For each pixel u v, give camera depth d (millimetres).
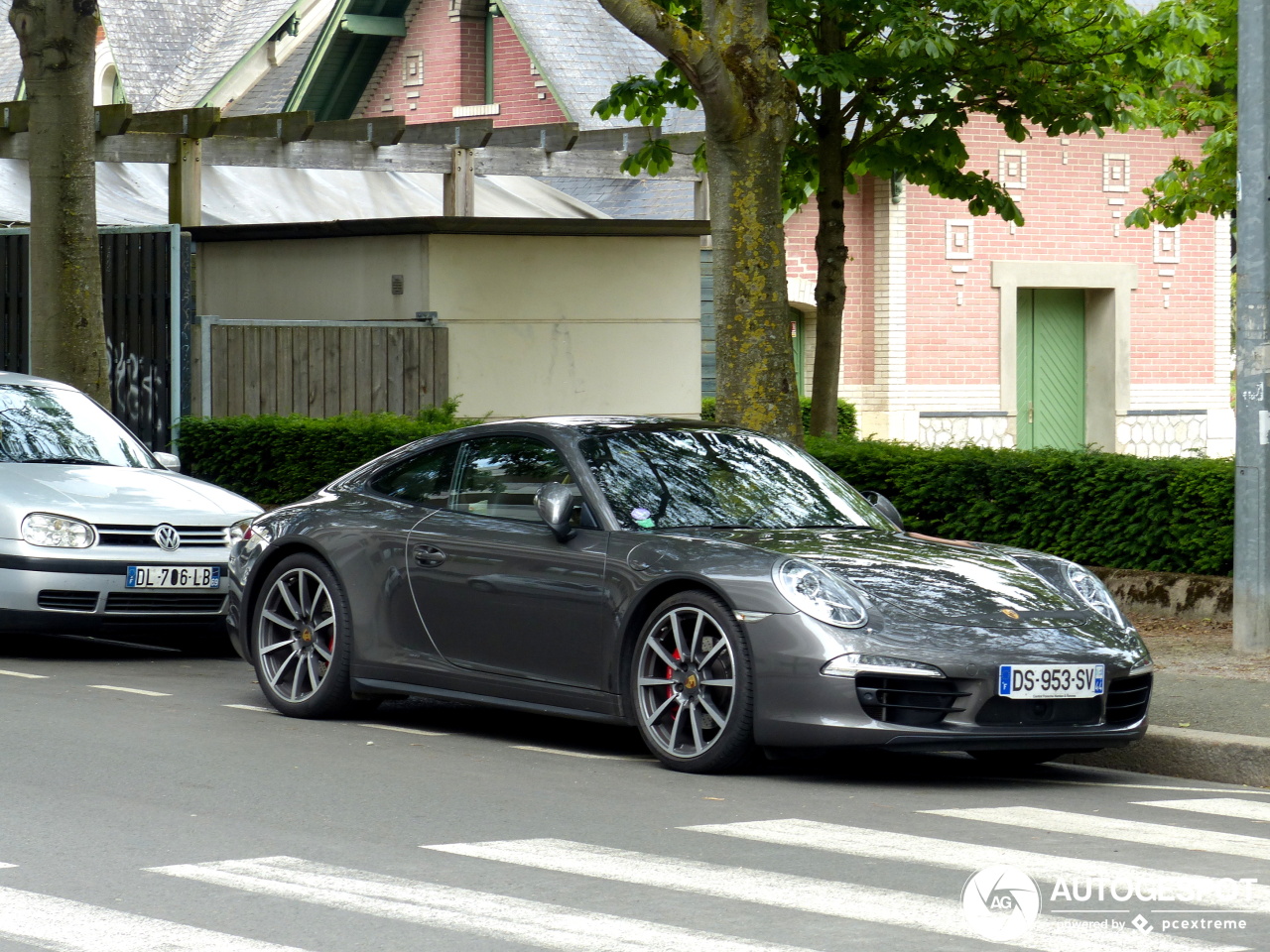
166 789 9789
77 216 21484
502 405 27906
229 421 24812
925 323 36500
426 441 12539
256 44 45125
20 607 14930
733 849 8453
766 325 16875
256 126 27922
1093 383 38594
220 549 15727
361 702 12938
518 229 27594
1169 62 21250
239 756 10953
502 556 11461
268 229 28406
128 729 11867
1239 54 14852
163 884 7613
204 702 13273
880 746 9922
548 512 11094
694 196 32406
